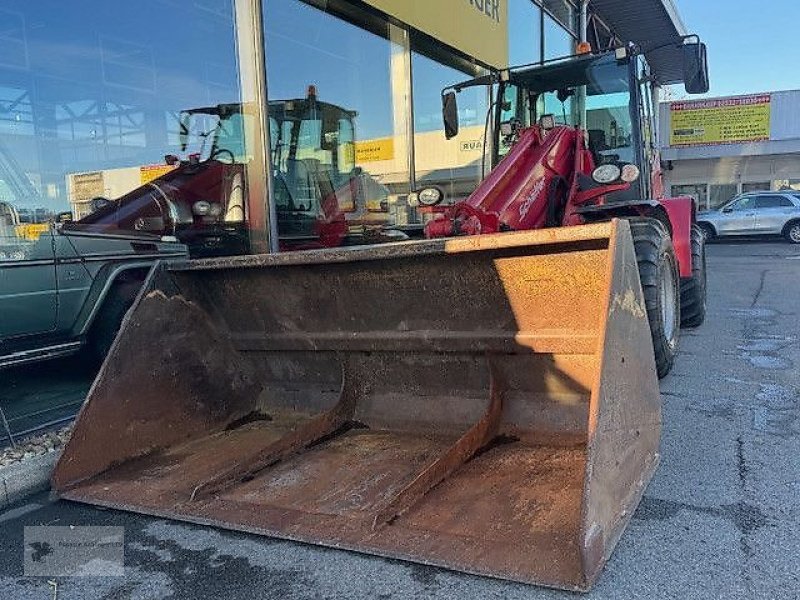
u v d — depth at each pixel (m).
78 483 3.31
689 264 5.74
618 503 2.46
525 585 2.26
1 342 4.14
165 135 5.79
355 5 6.79
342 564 2.48
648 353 2.86
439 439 3.44
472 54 8.78
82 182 5.13
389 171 7.75
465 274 3.16
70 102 5.13
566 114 6.14
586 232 2.71
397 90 7.82
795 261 13.16
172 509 2.96
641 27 15.01
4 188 4.61
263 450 3.32
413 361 3.55
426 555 2.41
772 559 2.38
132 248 4.84
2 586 2.50
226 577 2.47
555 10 11.67
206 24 5.74
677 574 2.30
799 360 5.16
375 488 2.98
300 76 6.46
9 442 3.79
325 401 3.85
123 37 5.50
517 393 3.35
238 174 5.80
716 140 24.36
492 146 6.53
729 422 3.81
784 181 24.30
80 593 2.43
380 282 3.38
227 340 3.97
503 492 2.80
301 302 3.66
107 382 3.46
